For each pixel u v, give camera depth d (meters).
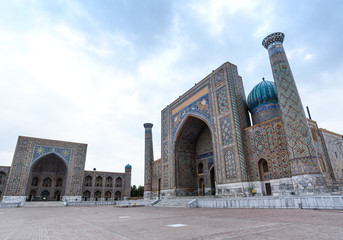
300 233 2.45
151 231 3.04
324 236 2.25
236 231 2.75
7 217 6.79
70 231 3.33
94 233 3.05
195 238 2.39
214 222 3.79
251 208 7.07
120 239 2.51
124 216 5.93
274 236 2.34
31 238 2.76
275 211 5.49
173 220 4.41
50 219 5.77
